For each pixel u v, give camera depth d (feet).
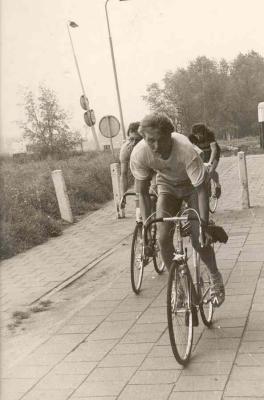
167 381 13.56
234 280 21.49
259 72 129.80
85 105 55.57
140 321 18.35
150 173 18.49
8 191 42.04
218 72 121.49
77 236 36.88
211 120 120.26
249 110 131.95
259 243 27.48
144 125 15.76
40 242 35.63
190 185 17.30
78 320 19.11
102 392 13.33
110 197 56.03
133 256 21.39
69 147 73.87
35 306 21.89
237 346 15.19
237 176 62.23
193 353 15.14
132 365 14.78
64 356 15.88
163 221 15.53
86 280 25.35
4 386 13.92
